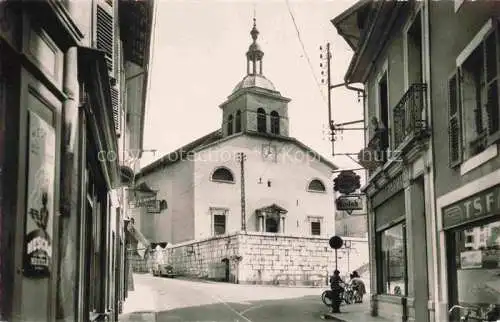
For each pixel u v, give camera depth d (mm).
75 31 6191
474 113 9117
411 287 12531
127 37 15273
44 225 5289
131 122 23844
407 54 12836
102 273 11320
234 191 49469
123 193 23438
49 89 5648
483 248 8719
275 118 54125
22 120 4844
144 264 49938
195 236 46844
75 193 6195
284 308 19531
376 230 16719
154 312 17453
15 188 4664
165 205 51219
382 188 15586
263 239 38438
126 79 17781
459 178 9562
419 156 11797
